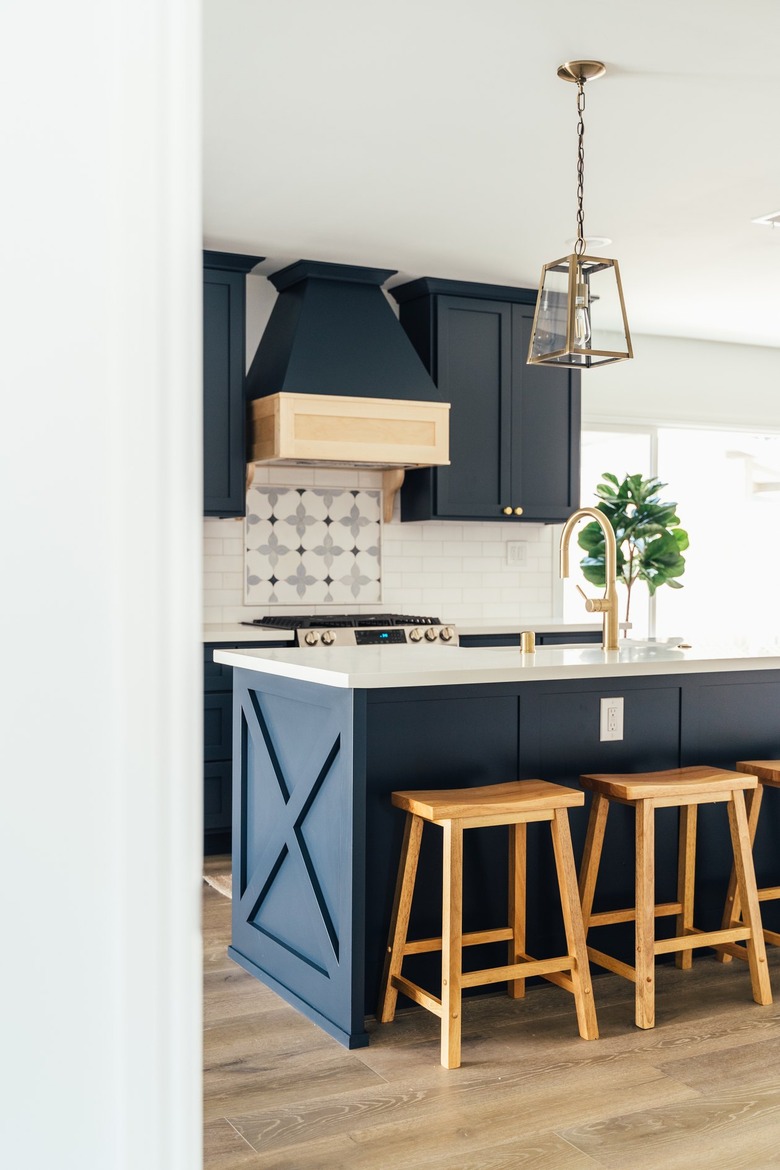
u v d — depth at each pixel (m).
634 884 3.41
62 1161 0.64
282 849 3.19
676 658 3.37
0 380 0.62
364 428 5.12
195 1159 0.66
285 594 5.59
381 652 3.53
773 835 3.68
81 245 0.63
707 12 2.88
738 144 3.77
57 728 0.64
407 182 4.12
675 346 6.82
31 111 0.63
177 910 0.66
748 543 7.72
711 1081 2.58
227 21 2.90
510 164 3.95
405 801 2.86
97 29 0.64
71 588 0.64
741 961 3.49
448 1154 2.23
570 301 3.30
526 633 3.51
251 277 5.52
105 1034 0.64
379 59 3.13
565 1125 2.36
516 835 3.11
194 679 0.66
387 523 5.88
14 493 0.63
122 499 0.64
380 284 5.39
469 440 5.64
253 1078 2.60
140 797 0.65
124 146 0.63
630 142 3.75
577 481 5.97
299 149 3.79
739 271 5.36
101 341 0.64
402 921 2.94
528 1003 3.10
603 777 3.13
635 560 6.53
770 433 7.28
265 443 5.11
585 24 2.94
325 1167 2.18
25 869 0.63
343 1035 2.79
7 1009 0.63
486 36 3.00
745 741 3.63
